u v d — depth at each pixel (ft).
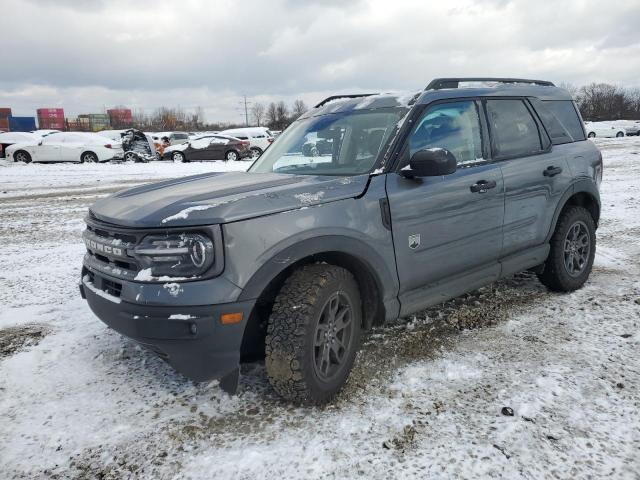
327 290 9.12
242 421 9.03
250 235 8.44
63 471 7.94
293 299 8.91
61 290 16.76
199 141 78.79
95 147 75.77
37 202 37.37
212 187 10.32
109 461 8.13
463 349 11.48
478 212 11.93
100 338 12.68
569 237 14.70
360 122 11.90
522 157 13.39
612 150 73.67
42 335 13.01
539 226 13.70
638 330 12.11
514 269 13.23
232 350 8.52
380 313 10.55
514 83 14.61
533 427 8.55
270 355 8.90
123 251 8.84
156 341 8.43
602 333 12.05
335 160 11.59
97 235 9.86
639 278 15.93
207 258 8.21
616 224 24.03
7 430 9.00
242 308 8.39
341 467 7.77
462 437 8.36
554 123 14.96
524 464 7.69
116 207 9.82
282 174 11.73
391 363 10.93
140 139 80.79
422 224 10.79
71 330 13.28
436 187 11.05
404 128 11.05
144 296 8.32
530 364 10.69
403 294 10.85
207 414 9.27
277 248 8.64
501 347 11.53
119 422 9.12
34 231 26.89
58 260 20.74
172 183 11.55
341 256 9.89
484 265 12.60
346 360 9.81
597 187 15.60
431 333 12.37
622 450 7.93
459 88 12.62
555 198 14.02
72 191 43.57
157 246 8.39
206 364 8.51
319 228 9.11
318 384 9.14
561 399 9.34
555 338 11.90
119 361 11.43
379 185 10.27
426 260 11.00
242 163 73.31
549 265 14.42
